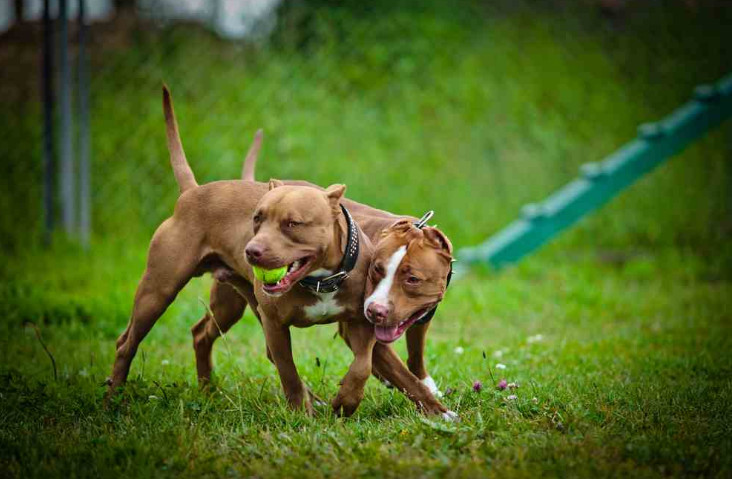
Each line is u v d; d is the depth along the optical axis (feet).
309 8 42.91
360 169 40.52
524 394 17.39
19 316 26.11
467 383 18.89
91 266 32.73
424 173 42.14
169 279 17.94
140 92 40.47
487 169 43.93
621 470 13.03
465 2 46.91
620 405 16.76
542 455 13.58
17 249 35.63
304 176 39.68
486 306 29.68
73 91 40.27
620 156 38.63
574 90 46.73
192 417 16.38
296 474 13.16
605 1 48.47
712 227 43.73
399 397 17.54
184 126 39.52
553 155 45.19
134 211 38.83
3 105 41.01
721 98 39.34
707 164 45.37
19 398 17.19
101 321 26.07
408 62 43.57
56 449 14.57
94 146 39.27
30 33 43.34
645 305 30.09
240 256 17.56
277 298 16.35
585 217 42.06
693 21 47.75
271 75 41.24
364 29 43.80
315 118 41.09
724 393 17.69
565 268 36.86
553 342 24.45
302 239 15.37
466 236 41.11
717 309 28.94
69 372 20.10
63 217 36.29
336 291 16.15
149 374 20.15
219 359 21.99
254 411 16.78
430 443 14.17
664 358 21.48
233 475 13.33
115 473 13.50
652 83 47.62
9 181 39.11
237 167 38.96
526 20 47.73
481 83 45.03
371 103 43.06
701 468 13.16
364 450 13.97
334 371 20.66
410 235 16.17
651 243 43.50
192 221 18.12
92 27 42.57
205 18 41.83
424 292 16.02
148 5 41.45
